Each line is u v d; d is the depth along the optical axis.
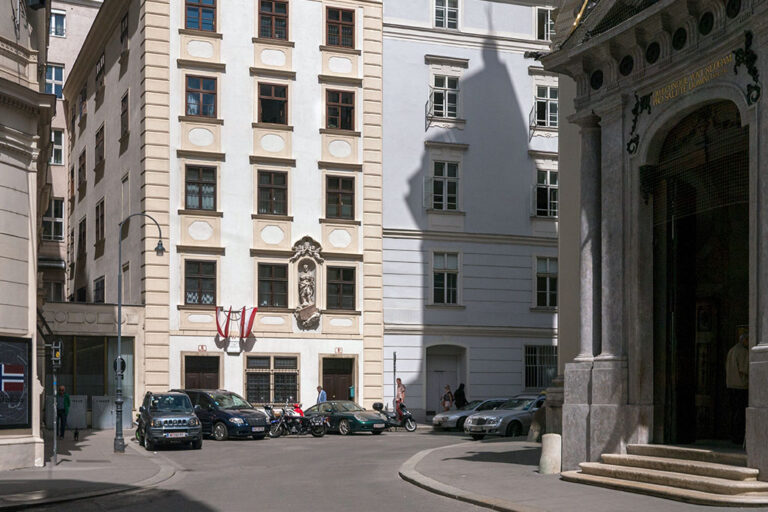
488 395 42.75
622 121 16.84
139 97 39.38
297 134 40.47
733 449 14.58
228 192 39.25
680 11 15.28
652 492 13.33
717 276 17.89
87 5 57.91
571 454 16.94
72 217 53.78
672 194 16.44
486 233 43.28
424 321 42.00
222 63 39.53
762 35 13.59
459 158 43.19
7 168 20.77
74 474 19.75
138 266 38.81
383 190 41.88
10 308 20.64
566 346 25.62
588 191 17.58
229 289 38.91
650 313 16.30
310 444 29.44
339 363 40.56
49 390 36.25
